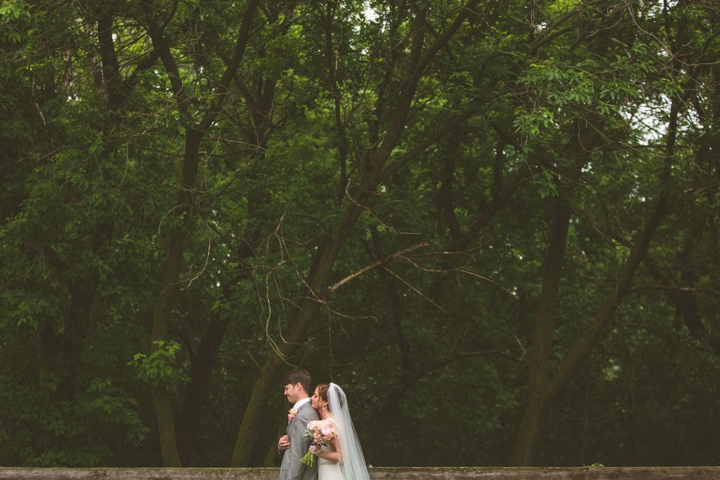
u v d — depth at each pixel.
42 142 12.68
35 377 13.78
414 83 12.50
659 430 20.36
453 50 14.61
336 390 5.59
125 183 12.67
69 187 12.60
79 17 12.24
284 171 15.16
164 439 12.20
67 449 13.38
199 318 18.39
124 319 16.22
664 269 17.55
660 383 20.00
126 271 13.68
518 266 18.41
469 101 12.74
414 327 15.80
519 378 20.52
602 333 15.02
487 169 17.98
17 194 12.78
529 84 10.51
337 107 13.34
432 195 16.94
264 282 13.81
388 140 12.70
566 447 22.11
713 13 12.81
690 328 18.17
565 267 19.06
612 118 12.45
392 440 21.22
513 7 13.00
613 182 18.06
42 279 12.35
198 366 18.00
